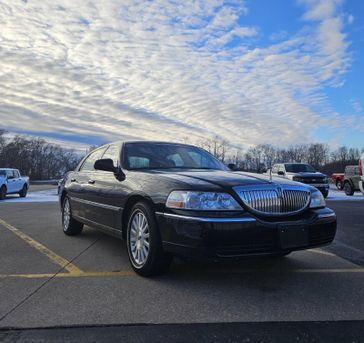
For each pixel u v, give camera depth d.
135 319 3.40
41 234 7.68
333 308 3.66
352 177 19.80
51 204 15.20
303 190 4.48
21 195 20.97
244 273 4.84
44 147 106.50
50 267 5.13
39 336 3.07
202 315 3.49
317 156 93.12
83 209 6.63
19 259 5.57
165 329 3.21
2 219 10.13
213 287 4.28
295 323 3.32
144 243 4.66
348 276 4.73
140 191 4.72
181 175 4.66
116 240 7.04
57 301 3.84
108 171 5.62
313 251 6.15
